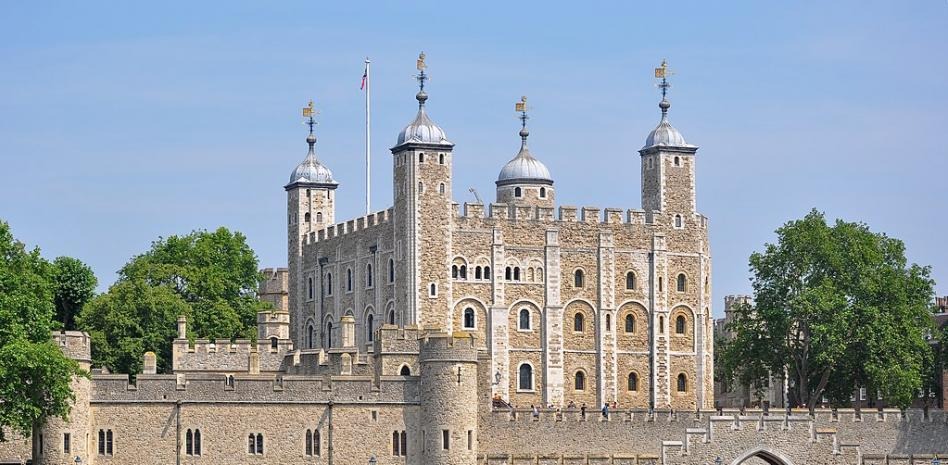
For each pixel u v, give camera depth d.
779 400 199.25
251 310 181.38
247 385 133.75
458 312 172.75
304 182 192.00
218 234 184.00
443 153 172.88
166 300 166.75
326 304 186.62
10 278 132.25
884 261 164.88
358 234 181.00
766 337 162.88
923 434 149.12
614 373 177.12
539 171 189.00
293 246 192.62
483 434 140.12
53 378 126.38
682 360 180.00
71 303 170.88
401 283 172.62
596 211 178.12
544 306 175.25
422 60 174.88
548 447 141.12
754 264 165.38
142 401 132.50
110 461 132.00
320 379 134.50
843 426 147.62
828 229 164.75
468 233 173.50
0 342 126.75
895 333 159.25
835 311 158.62
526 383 174.38
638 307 178.75
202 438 133.00
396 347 141.88
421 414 135.50
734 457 140.25
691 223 181.62
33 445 130.25
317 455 134.00
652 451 143.12
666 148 181.38
